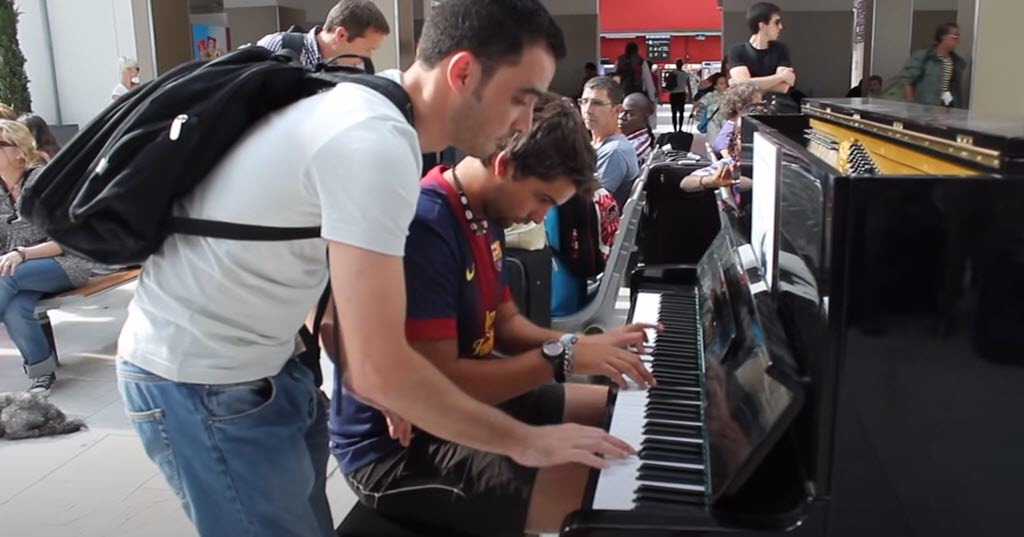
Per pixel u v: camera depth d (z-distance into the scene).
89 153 1.27
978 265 1.11
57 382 3.95
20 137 3.95
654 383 1.79
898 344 1.13
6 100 9.11
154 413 1.32
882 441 1.15
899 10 10.83
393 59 6.07
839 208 1.12
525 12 1.28
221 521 1.37
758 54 5.04
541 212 1.79
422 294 1.60
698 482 1.39
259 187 1.21
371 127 1.16
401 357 1.18
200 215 1.25
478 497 1.62
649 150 5.60
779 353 1.30
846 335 1.14
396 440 1.70
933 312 1.12
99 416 3.57
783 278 1.48
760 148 1.79
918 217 1.11
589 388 2.04
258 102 1.27
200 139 1.22
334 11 4.13
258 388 1.33
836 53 16.02
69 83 9.80
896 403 1.15
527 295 2.85
